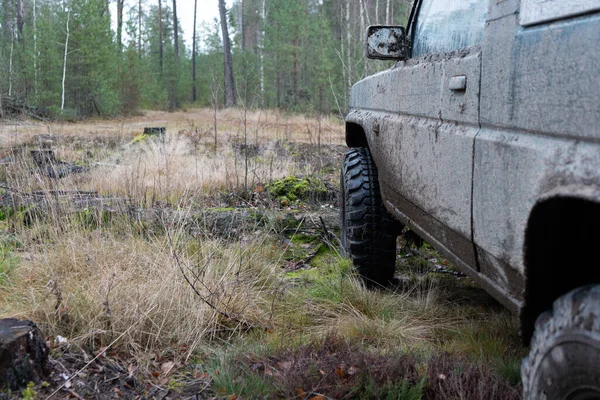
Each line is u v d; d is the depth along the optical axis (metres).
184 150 10.61
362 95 4.73
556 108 1.82
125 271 4.14
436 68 2.93
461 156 2.55
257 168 8.36
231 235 5.52
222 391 2.91
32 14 42.81
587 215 1.87
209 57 47.78
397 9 24.23
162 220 5.30
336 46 27.62
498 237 2.19
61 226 5.11
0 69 28.44
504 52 2.17
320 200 7.61
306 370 3.00
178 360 3.33
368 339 3.64
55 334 3.41
